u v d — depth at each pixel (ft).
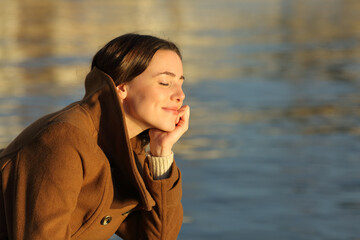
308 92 124.36
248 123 96.84
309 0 447.01
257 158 77.00
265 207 59.57
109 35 212.02
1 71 138.62
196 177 68.74
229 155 77.97
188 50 186.70
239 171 71.15
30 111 98.27
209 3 402.52
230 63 162.71
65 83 124.57
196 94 119.55
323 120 99.86
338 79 139.74
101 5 350.23
